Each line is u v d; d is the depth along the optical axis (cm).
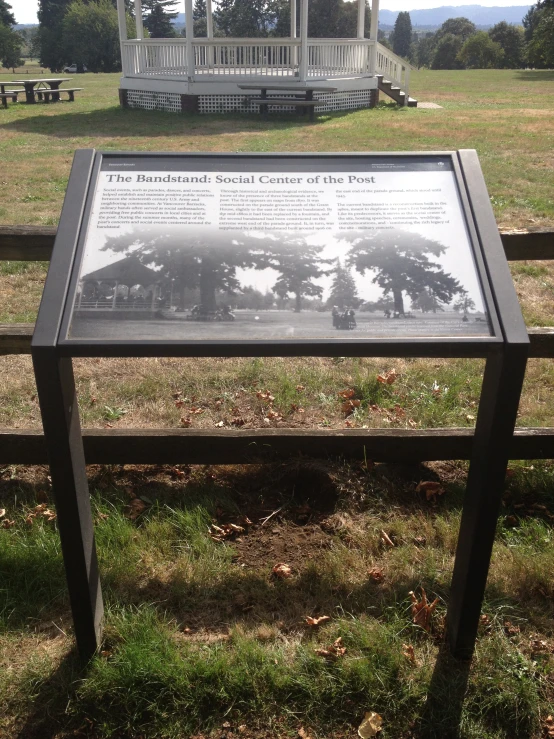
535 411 430
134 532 315
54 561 296
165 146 1409
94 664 249
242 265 235
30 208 921
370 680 241
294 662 251
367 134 1548
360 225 245
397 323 224
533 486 351
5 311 589
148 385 468
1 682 245
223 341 219
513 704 235
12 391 466
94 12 5878
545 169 1178
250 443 349
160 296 228
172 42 2097
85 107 2252
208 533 317
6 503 343
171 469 368
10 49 7894
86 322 221
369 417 422
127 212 246
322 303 228
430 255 237
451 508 335
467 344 217
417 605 268
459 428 358
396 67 2238
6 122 1862
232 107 2020
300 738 228
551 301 618
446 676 245
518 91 2844
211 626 269
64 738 229
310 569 295
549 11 5516
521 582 287
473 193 250
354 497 336
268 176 257
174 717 234
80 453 238
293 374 480
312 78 2008
